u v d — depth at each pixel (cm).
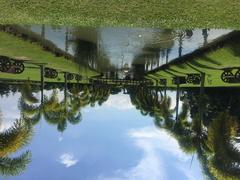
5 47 3628
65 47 3831
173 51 3953
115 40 3675
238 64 4038
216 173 2823
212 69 4347
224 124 3023
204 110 4788
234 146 2922
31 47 3688
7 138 2548
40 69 4744
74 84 7062
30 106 4909
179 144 4000
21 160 2561
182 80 5184
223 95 4806
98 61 5084
